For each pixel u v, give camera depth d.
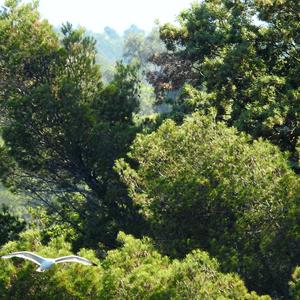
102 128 116.94
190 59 133.62
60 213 126.62
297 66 110.50
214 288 67.31
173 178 85.62
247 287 78.06
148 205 89.50
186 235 85.00
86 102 123.00
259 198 77.75
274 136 102.69
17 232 118.75
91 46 126.94
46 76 124.38
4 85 123.31
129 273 73.62
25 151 121.38
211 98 117.75
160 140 88.81
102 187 122.06
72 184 128.62
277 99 105.31
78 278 73.75
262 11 110.00
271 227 77.19
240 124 102.88
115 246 113.25
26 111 116.56
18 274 74.75
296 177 79.38
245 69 114.44
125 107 125.44
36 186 127.50
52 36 123.94
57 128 118.81
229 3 120.56
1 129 119.06
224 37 123.31
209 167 82.38
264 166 79.75
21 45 120.62
